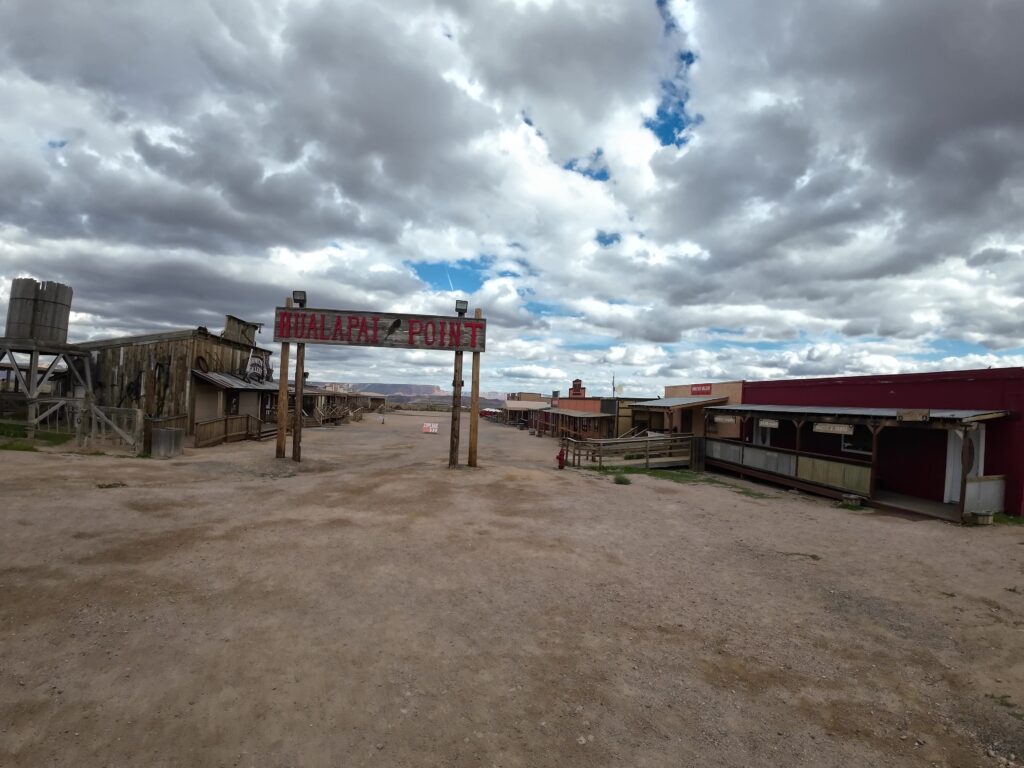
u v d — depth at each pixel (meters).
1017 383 11.28
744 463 16.98
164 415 20.89
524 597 5.70
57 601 4.84
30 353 19.81
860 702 3.90
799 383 18.67
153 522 7.73
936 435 12.94
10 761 2.82
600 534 8.60
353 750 3.09
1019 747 3.41
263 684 3.71
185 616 4.72
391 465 17.06
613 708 3.68
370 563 6.49
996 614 5.70
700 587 6.29
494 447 28.83
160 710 3.35
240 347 26.61
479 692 3.79
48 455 13.67
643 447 22.27
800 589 6.36
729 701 3.84
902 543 8.79
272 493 10.57
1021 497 11.09
